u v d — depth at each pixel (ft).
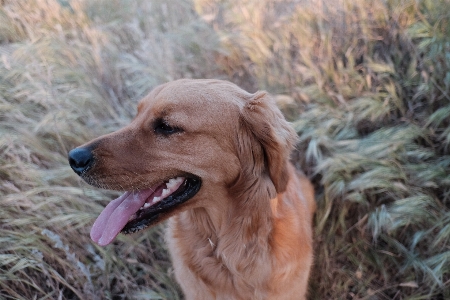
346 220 3.06
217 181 2.16
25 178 2.86
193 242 2.38
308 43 3.61
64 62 3.52
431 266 2.77
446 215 2.82
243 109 2.18
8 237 2.66
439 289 2.79
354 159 2.97
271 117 2.17
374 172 2.89
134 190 2.10
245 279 2.31
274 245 2.29
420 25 3.32
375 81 3.44
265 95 2.21
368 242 2.97
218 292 2.39
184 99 2.09
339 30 3.68
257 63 3.62
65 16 4.19
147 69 3.40
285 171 2.22
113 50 3.78
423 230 2.87
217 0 4.35
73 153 2.02
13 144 2.92
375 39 3.53
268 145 2.16
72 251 2.76
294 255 2.33
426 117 3.22
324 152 3.18
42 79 3.28
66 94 3.24
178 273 2.47
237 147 2.18
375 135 3.11
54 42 3.63
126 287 2.73
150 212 2.15
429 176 2.92
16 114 3.11
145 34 4.07
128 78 3.79
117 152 2.06
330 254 2.97
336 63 3.61
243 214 2.23
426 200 2.84
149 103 2.19
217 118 2.12
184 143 2.08
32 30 3.89
